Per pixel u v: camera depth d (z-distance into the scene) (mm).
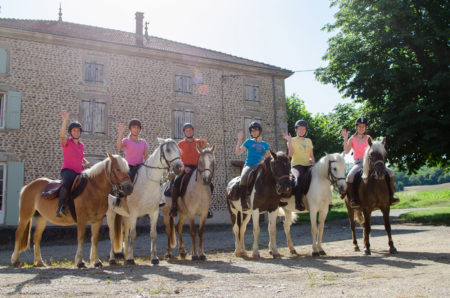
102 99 17828
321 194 7715
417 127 16766
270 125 22438
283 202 8023
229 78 21547
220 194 20000
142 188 6930
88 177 6535
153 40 22078
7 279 5020
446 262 6160
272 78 23031
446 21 17531
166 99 19469
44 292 4195
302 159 8398
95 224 6707
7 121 15656
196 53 21844
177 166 6832
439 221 16234
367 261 6500
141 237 14570
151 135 18766
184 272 5656
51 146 16375
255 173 7672
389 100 18297
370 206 7633
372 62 18141
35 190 7027
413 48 18562
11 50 16203
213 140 20438
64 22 20250
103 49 18188
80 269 6090
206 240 13125
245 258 7727
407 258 6738
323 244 10258
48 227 14430
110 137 17734
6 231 13773
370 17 18453
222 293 4156
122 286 4547
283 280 4934
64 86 17031
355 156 8461
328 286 4480
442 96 16922
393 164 19188
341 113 22547
